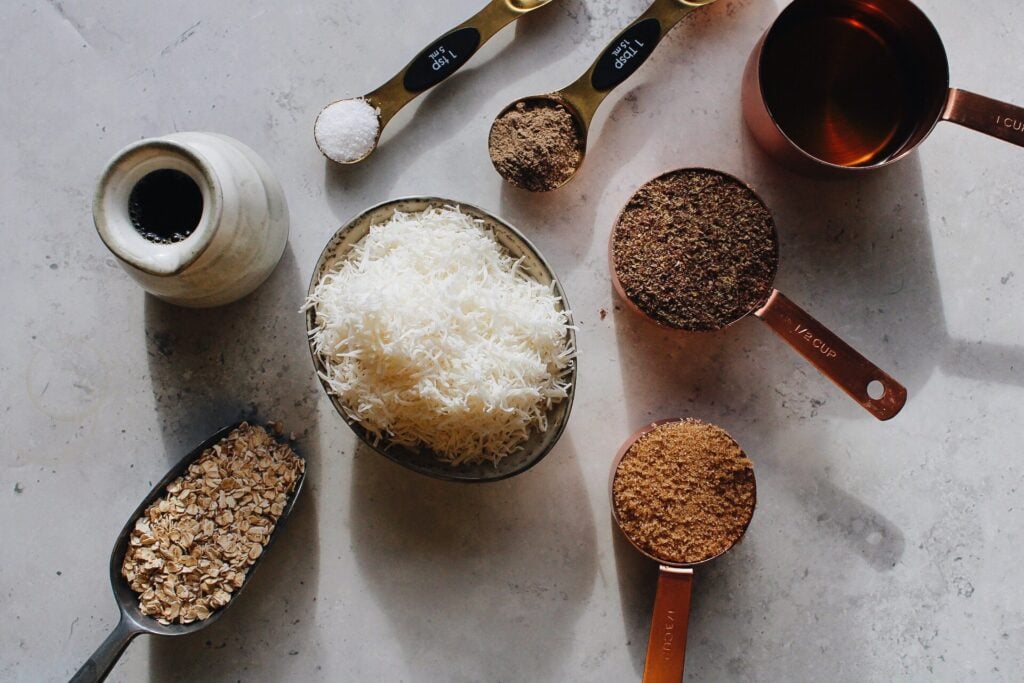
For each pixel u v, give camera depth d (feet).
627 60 1.47
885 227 1.55
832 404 1.55
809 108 1.53
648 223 1.46
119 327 1.53
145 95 1.54
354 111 1.49
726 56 1.55
